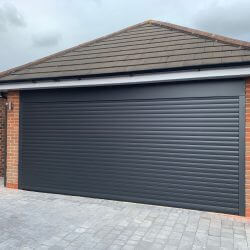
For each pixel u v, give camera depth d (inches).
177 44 299.9
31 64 351.9
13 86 315.3
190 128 263.4
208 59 246.5
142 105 280.5
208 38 297.4
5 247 181.3
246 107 243.6
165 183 271.7
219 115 253.4
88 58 324.5
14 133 334.6
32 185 325.7
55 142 316.5
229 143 250.2
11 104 334.3
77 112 307.3
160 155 274.2
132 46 327.0
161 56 278.4
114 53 319.9
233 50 254.7
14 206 266.4
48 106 320.2
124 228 215.6
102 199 293.4
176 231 210.7
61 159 313.6
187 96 262.7
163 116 273.0
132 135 284.5
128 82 270.2
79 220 231.3
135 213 250.1
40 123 323.9
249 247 185.9
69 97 309.3
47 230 209.9
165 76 254.8
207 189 257.1
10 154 336.8
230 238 199.6
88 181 301.1
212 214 249.6
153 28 370.3
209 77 243.8
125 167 286.7
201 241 193.9
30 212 249.6
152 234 204.7
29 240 192.4
